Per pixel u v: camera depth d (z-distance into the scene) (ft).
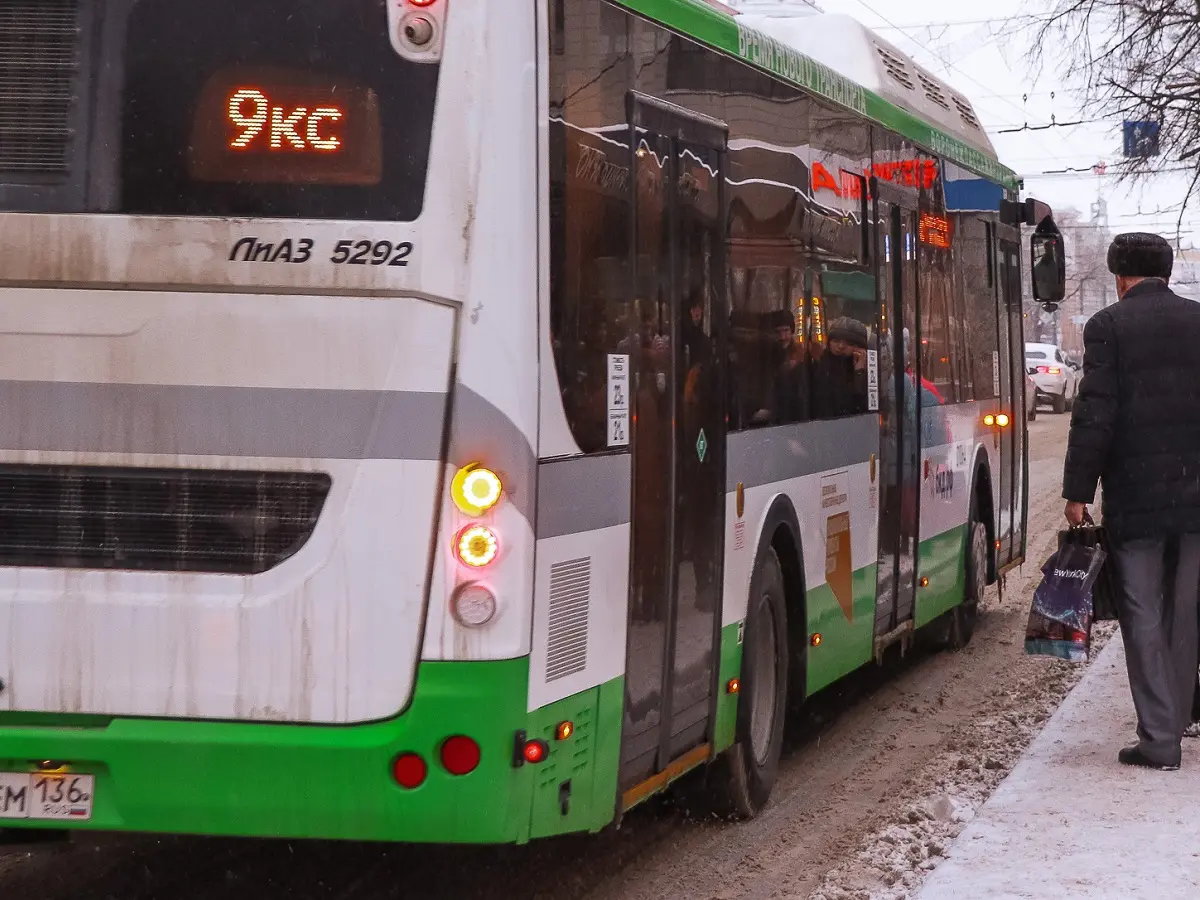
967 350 39.73
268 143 16.51
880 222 31.86
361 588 16.29
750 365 23.75
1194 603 25.26
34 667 16.74
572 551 17.53
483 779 16.26
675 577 20.70
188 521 16.56
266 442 16.40
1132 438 24.75
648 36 20.17
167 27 16.67
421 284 16.28
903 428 33.19
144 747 16.49
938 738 31.07
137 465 16.58
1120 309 24.90
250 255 16.40
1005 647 41.70
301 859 22.24
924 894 19.11
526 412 16.43
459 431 16.24
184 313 16.48
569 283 17.56
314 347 16.34
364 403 16.29
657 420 20.07
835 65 33.88
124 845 22.85
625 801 19.34
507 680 16.31
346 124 16.46
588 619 17.98
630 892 21.04
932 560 35.99
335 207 16.42
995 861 20.36
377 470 16.28
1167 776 24.63
